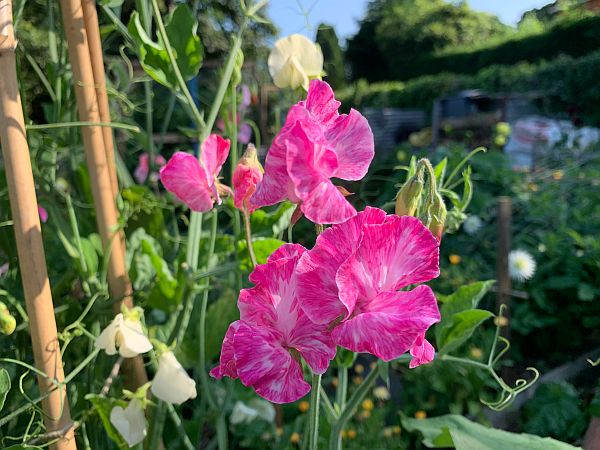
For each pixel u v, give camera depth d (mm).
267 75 1114
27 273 218
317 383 200
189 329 379
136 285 340
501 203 737
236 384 499
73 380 327
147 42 279
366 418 614
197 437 383
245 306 166
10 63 206
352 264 152
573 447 312
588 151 1548
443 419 346
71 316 323
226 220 757
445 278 891
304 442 318
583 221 987
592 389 740
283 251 170
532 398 693
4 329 240
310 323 160
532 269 844
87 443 284
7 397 310
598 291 839
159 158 509
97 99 287
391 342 146
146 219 370
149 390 295
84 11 273
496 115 1864
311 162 153
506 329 756
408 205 188
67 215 393
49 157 358
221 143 239
